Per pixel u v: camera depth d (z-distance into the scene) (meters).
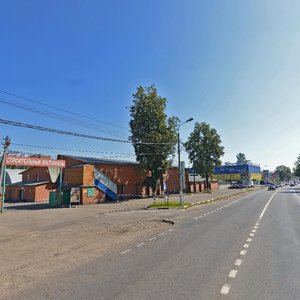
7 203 50.22
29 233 16.72
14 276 8.06
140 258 9.60
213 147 76.94
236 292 6.23
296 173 107.94
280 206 30.06
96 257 10.05
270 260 8.87
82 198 43.62
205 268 8.12
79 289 6.66
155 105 53.75
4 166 31.11
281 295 6.05
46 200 54.81
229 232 14.54
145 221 21.03
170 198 50.91
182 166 36.56
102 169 50.31
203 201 41.38
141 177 58.03
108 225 19.30
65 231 16.97
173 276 7.43
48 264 9.31
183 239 13.05
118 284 6.92
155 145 52.50
